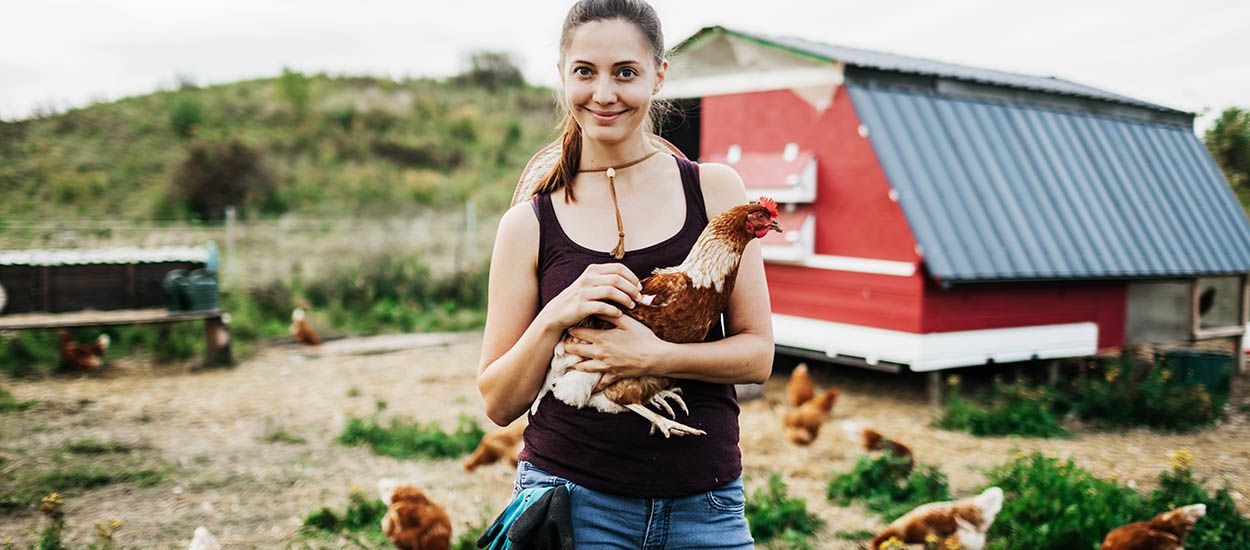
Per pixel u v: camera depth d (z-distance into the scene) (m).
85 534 4.83
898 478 5.73
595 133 1.83
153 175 21.39
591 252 1.85
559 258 1.87
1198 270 9.05
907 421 7.66
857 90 8.20
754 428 7.41
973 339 7.96
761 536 4.98
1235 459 6.46
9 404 7.59
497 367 1.83
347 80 32.38
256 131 25.19
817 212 8.53
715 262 1.81
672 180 1.96
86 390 8.43
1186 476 5.16
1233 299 10.12
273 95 28.69
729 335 1.97
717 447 1.85
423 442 6.80
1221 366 8.41
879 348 8.00
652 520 1.79
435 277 14.60
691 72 9.80
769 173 8.70
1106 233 8.65
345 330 12.12
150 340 10.20
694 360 1.75
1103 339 8.88
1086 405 7.69
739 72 9.25
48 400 7.91
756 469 6.29
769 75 8.91
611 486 1.78
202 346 10.29
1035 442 6.96
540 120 30.95
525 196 2.11
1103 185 9.09
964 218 7.89
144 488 5.67
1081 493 4.97
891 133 8.08
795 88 8.65
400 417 7.67
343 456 6.56
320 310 12.95
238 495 5.60
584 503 1.78
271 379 9.24
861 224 8.10
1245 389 9.02
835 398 7.07
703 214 1.95
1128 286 9.09
